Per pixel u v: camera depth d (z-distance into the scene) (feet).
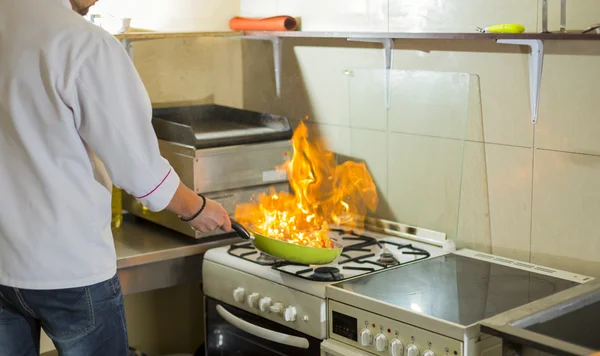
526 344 5.62
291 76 10.25
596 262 7.31
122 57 6.31
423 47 8.49
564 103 7.30
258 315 8.02
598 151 7.10
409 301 6.81
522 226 7.91
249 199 9.38
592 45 6.99
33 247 6.31
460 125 8.14
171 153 9.23
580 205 7.34
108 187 6.77
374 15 8.98
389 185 9.03
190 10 10.84
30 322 7.02
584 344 6.57
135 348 10.52
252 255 8.38
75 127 6.24
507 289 7.11
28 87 6.09
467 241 8.53
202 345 10.02
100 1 10.50
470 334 6.17
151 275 8.77
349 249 8.50
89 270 6.49
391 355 6.69
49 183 6.22
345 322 7.11
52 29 6.12
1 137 6.25
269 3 10.40
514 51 7.63
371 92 9.05
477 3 7.88
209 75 11.06
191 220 7.09
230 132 9.70
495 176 8.06
